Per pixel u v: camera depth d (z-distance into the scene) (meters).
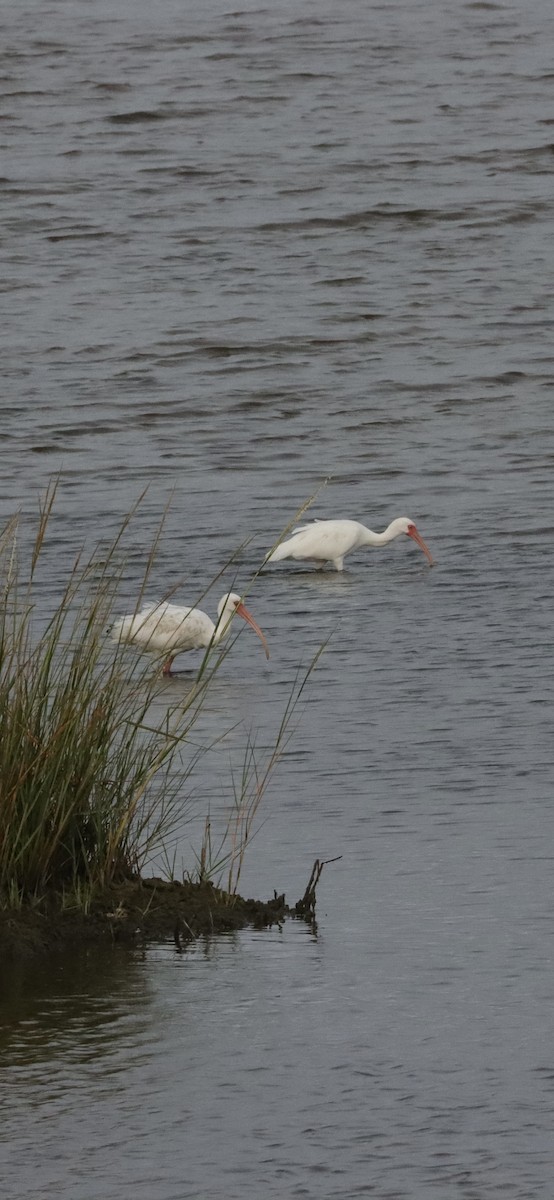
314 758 12.50
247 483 24.81
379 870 9.62
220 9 68.88
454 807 10.95
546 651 15.67
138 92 56.97
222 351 33.59
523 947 8.22
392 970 7.99
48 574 19.22
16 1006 7.67
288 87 57.38
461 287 38.31
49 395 30.58
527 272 39.44
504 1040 7.10
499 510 22.83
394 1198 5.84
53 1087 6.75
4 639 9.23
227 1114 6.48
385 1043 7.12
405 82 57.91
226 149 50.56
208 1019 7.45
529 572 19.38
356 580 20.09
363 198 45.75
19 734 8.92
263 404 29.95
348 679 15.15
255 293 38.03
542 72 58.69
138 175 48.12
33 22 67.31
